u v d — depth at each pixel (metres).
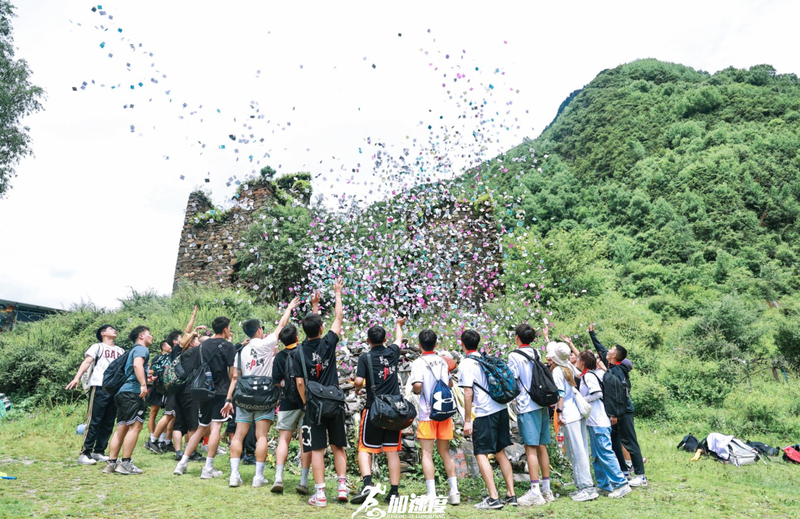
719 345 14.97
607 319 15.05
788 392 11.35
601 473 4.77
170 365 5.91
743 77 83.75
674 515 3.96
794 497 4.58
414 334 7.98
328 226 13.09
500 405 4.33
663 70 91.94
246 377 4.66
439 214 11.12
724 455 6.25
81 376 5.65
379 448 4.28
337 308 4.67
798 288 38.28
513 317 11.12
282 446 4.42
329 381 4.33
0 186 17.42
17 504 3.75
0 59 17.28
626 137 73.38
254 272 15.73
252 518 3.61
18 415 8.84
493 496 4.13
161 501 3.97
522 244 13.88
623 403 5.08
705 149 65.12
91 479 4.67
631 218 55.34
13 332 13.07
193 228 19.69
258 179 19.06
